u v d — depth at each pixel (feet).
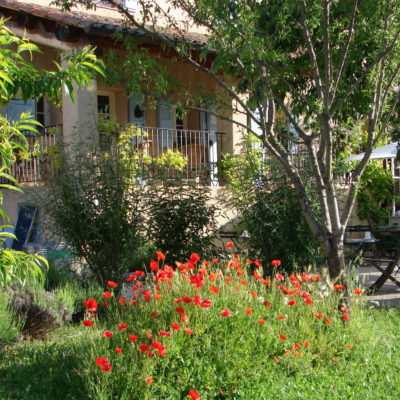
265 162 29.66
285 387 15.72
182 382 14.60
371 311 23.79
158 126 45.19
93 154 26.94
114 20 37.50
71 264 26.68
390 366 18.06
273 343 16.66
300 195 21.16
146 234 27.43
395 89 27.91
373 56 24.34
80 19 32.68
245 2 21.76
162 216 27.99
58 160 29.25
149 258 27.99
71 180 26.22
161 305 16.25
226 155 38.93
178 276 17.52
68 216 25.48
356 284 24.11
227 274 19.81
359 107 26.94
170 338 14.74
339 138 28.73
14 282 20.35
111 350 15.10
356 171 21.27
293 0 22.02
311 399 15.06
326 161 20.70
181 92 25.40
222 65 23.73
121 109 44.32
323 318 18.76
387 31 22.39
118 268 25.79
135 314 16.15
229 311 15.38
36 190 31.42
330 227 20.81
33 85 14.25
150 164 30.50
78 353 16.92
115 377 14.20
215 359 15.26
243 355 15.78
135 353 14.57
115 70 23.94
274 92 25.61
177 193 29.01
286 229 27.58
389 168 51.98
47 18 33.12
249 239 28.50
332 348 18.02
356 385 16.35
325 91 20.97
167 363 14.44
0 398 14.76
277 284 20.44
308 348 17.44
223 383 15.14
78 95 33.68
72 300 22.77
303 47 26.55
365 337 19.31
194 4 23.13
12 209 36.73
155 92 23.76
